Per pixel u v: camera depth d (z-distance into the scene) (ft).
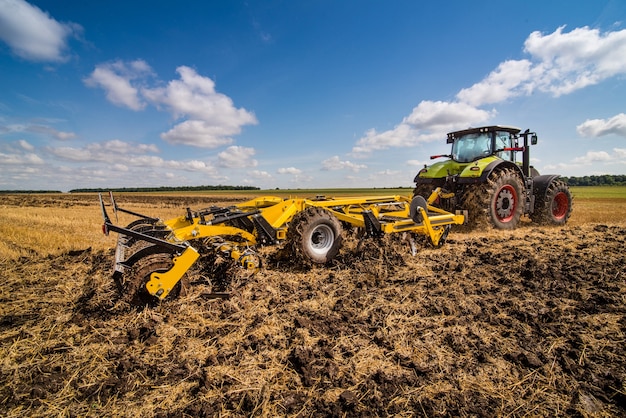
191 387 7.84
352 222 19.24
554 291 13.41
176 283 12.00
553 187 30.83
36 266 18.62
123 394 7.63
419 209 19.86
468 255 19.51
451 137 32.12
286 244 17.54
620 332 9.97
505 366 8.40
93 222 41.09
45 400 7.43
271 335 10.11
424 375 8.13
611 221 36.22
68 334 10.47
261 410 7.04
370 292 13.64
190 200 111.65
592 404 7.05
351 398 7.19
